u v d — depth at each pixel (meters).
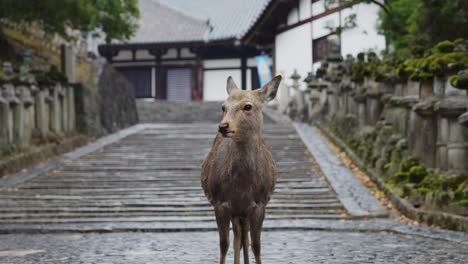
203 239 12.67
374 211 15.55
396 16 23.00
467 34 18.39
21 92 22.16
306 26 37.75
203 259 10.23
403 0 22.61
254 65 52.00
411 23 20.09
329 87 27.36
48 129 24.94
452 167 14.43
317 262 9.83
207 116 40.03
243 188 7.95
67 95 26.72
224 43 50.34
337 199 16.84
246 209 8.05
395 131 18.80
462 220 12.86
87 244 12.05
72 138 25.80
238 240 8.31
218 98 52.69
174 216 15.69
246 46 49.97
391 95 19.23
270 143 24.80
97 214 15.77
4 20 29.59
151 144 25.72
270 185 8.29
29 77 22.42
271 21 40.94
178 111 40.69
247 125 7.83
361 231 13.60
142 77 54.19
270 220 14.98
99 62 32.44
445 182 14.24
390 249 11.01
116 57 54.19
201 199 17.03
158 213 15.94
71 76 27.88
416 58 17.58
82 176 19.97
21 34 30.86
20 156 21.16
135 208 16.22
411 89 16.73
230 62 52.31
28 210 16.02
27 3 22.25
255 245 8.06
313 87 29.55
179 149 24.23
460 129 14.27
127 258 10.36
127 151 24.34
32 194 17.69
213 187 8.17
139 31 53.00
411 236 12.77
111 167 21.14
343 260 9.97
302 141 25.22
